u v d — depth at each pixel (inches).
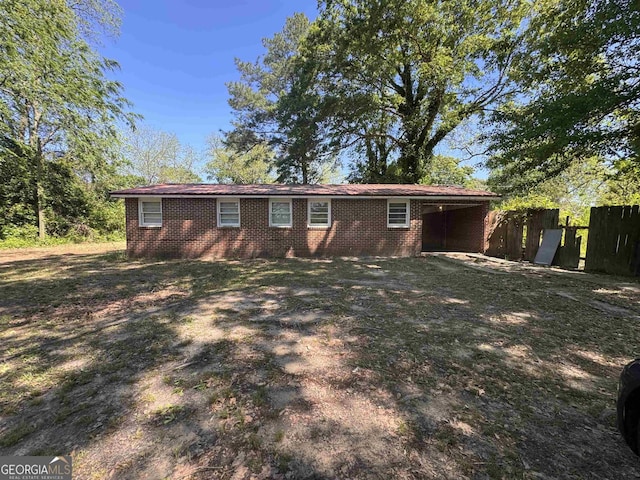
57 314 208.2
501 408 105.3
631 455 84.3
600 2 325.4
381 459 82.5
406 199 520.1
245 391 115.7
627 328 180.9
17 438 91.4
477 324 186.5
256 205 500.4
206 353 148.4
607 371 131.5
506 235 509.4
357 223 518.3
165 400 110.3
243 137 1175.6
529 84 443.2
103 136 705.0
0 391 116.2
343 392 115.0
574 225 425.1
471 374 127.8
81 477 77.1
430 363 137.3
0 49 502.6
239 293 262.5
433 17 665.0
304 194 494.6
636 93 303.7
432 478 76.1
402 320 193.5
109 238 814.5
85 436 92.2
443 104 761.0
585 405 107.3
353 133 884.6
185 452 85.5
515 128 397.7
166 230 487.8
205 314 207.5
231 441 89.7
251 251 502.3
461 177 916.0
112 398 111.9
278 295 255.1
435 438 90.5
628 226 329.4
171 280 316.8
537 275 343.0
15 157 636.1
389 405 107.0
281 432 93.2
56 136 711.1
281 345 157.1
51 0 560.7
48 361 140.7
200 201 490.6
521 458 83.0
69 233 745.6
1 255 519.5
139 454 84.9
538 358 142.6
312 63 795.4
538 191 673.6
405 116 846.5
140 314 207.9
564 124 330.0
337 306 223.1
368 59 746.8
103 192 838.5
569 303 231.1
